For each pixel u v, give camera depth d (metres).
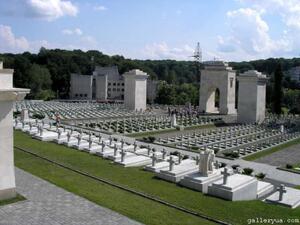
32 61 184.38
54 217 18.17
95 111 88.25
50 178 24.95
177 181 26.86
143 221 18.08
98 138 45.75
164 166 30.73
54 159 31.61
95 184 24.25
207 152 25.97
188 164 30.53
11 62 148.62
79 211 19.08
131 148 40.00
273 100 117.56
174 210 20.05
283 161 43.38
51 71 166.50
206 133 63.03
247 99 86.81
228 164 39.03
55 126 54.72
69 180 24.80
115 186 24.14
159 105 124.44
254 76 85.50
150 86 148.50
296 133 69.88
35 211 18.86
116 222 17.84
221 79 101.19
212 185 23.89
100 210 19.33
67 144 39.72
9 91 19.78
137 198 21.80
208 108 105.38
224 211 20.34
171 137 56.88
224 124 83.19
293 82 167.75
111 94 165.38
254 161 42.47
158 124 69.38
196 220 18.69
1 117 20.11
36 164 28.97
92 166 30.17
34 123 55.16
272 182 31.70
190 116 89.31
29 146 37.16
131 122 70.06
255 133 67.75
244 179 25.25
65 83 166.25
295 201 23.83
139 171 30.02
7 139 20.45
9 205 19.58
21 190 22.11
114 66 193.75
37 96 143.62
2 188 20.28
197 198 22.75
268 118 95.69
